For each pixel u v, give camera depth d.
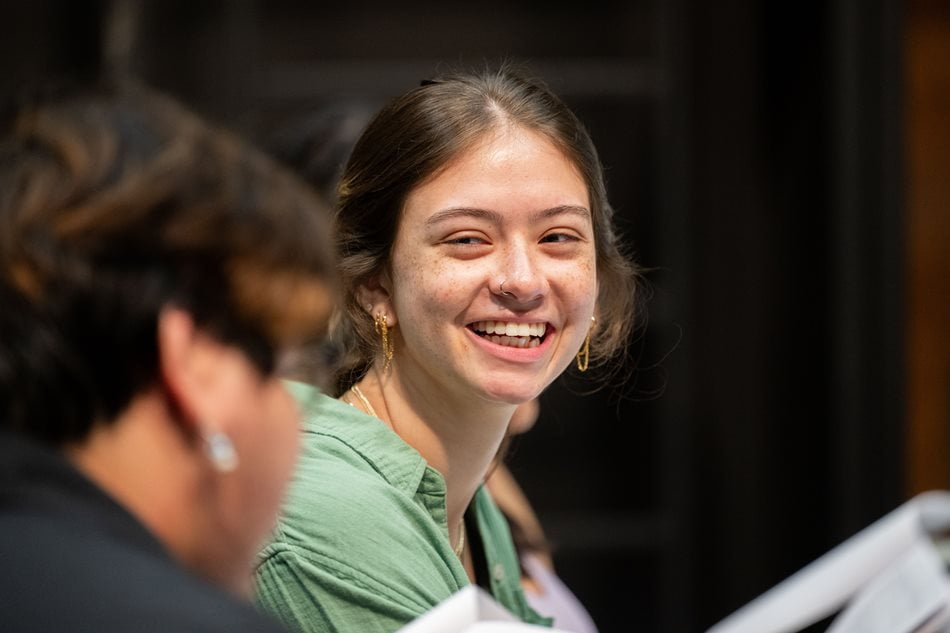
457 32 11.58
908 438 11.25
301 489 4.39
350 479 4.46
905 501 11.06
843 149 10.94
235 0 11.40
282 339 2.62
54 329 2.43
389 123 4.62
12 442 2.45
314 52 11.51
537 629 3.37
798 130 11.38
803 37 11.28
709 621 11.78
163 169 2.50
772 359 11.62
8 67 11.03
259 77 11.49
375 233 4.64
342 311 4.68
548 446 11.77
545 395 11.71
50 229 2.45
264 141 7.53
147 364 2.49
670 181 11.58
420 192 4.53
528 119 4.59
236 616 2.34
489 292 4.48
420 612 4.35
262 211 2.57
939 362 11.78
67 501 2.43
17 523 2.39
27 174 2.50
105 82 2.73
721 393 11.68
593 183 4.79
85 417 2.47
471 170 4.50
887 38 10.88
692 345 11.68
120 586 2.32
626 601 11.81
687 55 11.55
